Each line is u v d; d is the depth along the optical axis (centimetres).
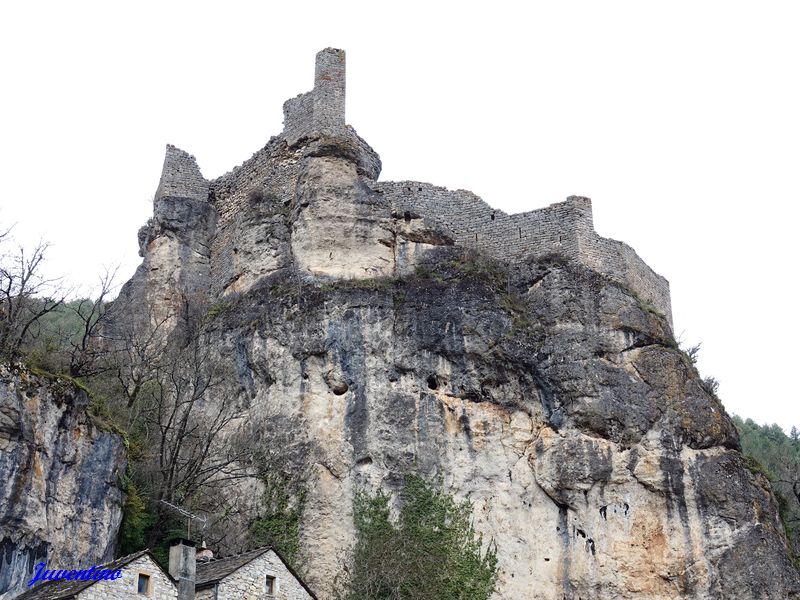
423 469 3912
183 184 5000
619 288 4306
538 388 4100
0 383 2947
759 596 3803
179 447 3644
